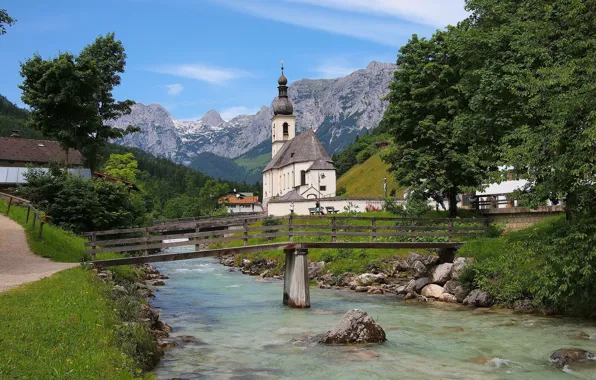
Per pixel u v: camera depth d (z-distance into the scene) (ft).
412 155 131.03
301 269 91.56
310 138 345.92
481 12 120.88
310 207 249.14
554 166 67.77
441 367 48.98
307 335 64.64
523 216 121.70
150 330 55.93
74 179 124.57
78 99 149.38
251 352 55.26
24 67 151.94
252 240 196.24
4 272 66.95
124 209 131.75
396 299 97.71
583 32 84.58
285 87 439.63
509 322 71.61
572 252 68.44
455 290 92.27
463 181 129.18
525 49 89.71
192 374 46.50
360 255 131.85
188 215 497.46
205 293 109.19
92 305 47.47
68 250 96.89
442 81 129.29
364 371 47.75
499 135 106.63
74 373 29.73
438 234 109.29
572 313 74.79
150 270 150.61
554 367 48.85
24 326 37.37
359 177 450.30
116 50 180.86
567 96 68.08
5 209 122.31
